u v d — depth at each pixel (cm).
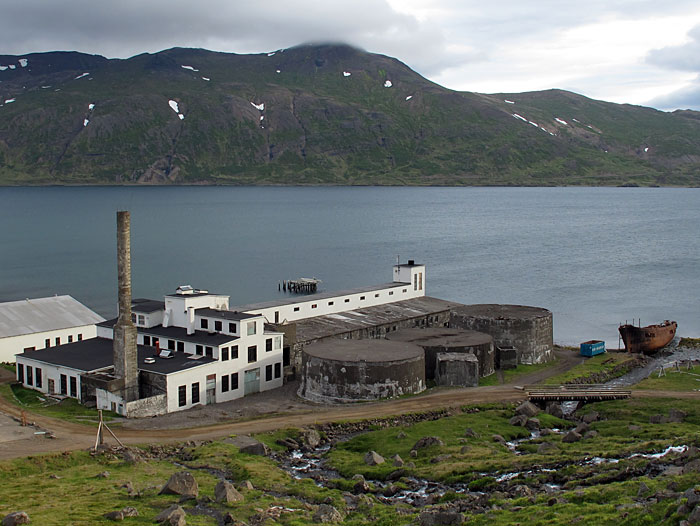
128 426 7756
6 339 10931
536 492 5416
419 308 13400
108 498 5356
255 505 5297
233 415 8325
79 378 8769
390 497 5725
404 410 8469
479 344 10462
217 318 9600
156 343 9794
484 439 7356
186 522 4809
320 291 19788
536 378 10469
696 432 7038
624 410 8450
